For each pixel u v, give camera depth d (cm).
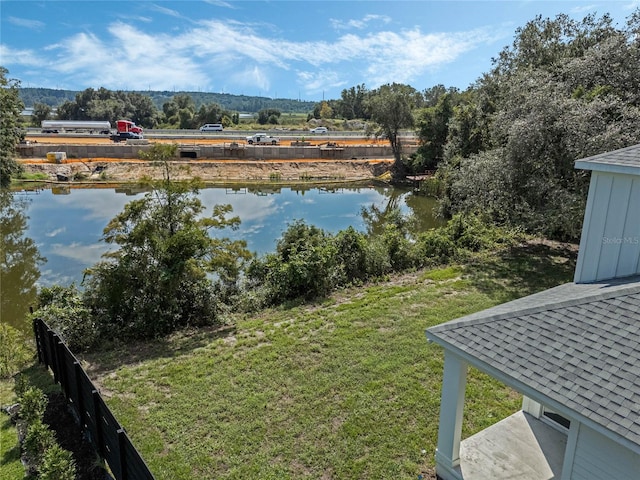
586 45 1947
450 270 1265
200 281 984
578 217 1146
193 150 4209
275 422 612
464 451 534
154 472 523
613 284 521
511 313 475
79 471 522
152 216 929
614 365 372
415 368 744
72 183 3378
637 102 1240
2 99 3094
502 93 1574
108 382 718
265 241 1953
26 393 588
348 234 1286
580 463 385
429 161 3831
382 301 1041
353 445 568
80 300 895
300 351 809
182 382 714
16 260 1736
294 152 4450
